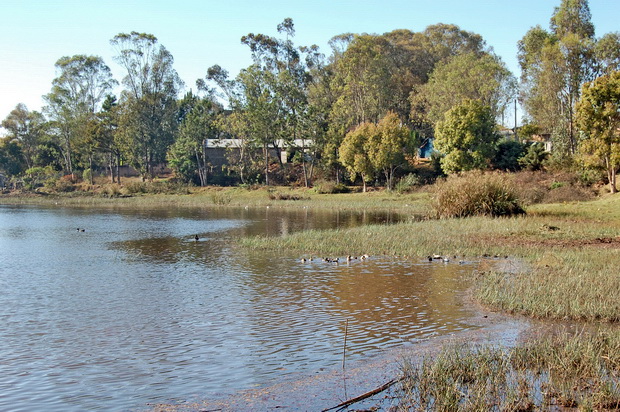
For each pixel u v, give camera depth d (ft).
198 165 304.50
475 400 29.43
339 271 71.26
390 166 242.17
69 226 140.97
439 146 224.74
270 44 328.08
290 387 33.30
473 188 127.85
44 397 32.40
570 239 92.48
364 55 277.64
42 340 43.42
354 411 29.60
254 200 236.84
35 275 71.77
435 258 79.46
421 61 342.44
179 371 36.37
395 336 43.09
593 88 156.46
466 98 224.94
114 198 267.39
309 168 304.30
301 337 43.29
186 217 166.30
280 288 61.41
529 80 223.92
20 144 386.73
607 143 156.46
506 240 93.04
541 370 34.42
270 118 279.90
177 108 341.82
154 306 54.13
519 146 234.99
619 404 29.60
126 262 82.12
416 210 179.93
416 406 29.76
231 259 82.99
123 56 315.99
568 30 220.43
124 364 37.83
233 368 36.78
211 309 52.60
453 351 37.45
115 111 324.19
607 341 39.11
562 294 52.16
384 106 302.04
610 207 131.23
